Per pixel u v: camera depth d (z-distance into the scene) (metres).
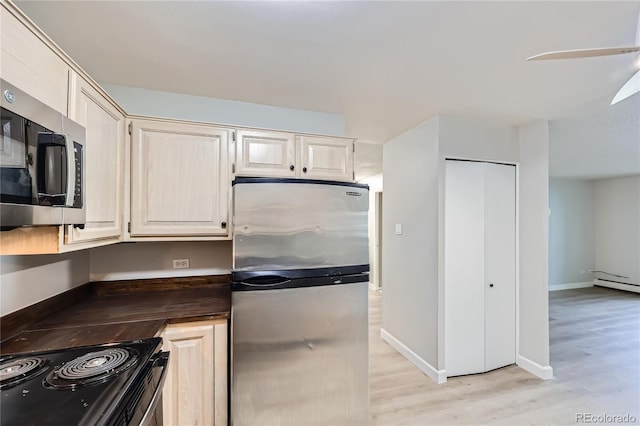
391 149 3.22
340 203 1.73
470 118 2.58
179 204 1.80
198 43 1.51
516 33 1.43
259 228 1.58
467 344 2.62
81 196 1.13
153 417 1.08
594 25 1.37
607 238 6.04
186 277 2.16
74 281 1.77
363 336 1.75
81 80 1.22
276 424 1.55
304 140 2.07
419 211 2.75
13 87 0.80
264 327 1.55
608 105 2.28
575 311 4.45
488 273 2.71
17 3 1.21
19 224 0.81
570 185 6.09
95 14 1.29
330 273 1.68
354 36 1.45
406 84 1.96
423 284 2.68
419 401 2.22
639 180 5.58
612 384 2.45
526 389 2.38
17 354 1.08
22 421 0.73
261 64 1.71
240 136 1.93
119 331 1.32
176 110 2.09
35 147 0.87
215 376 1.56
